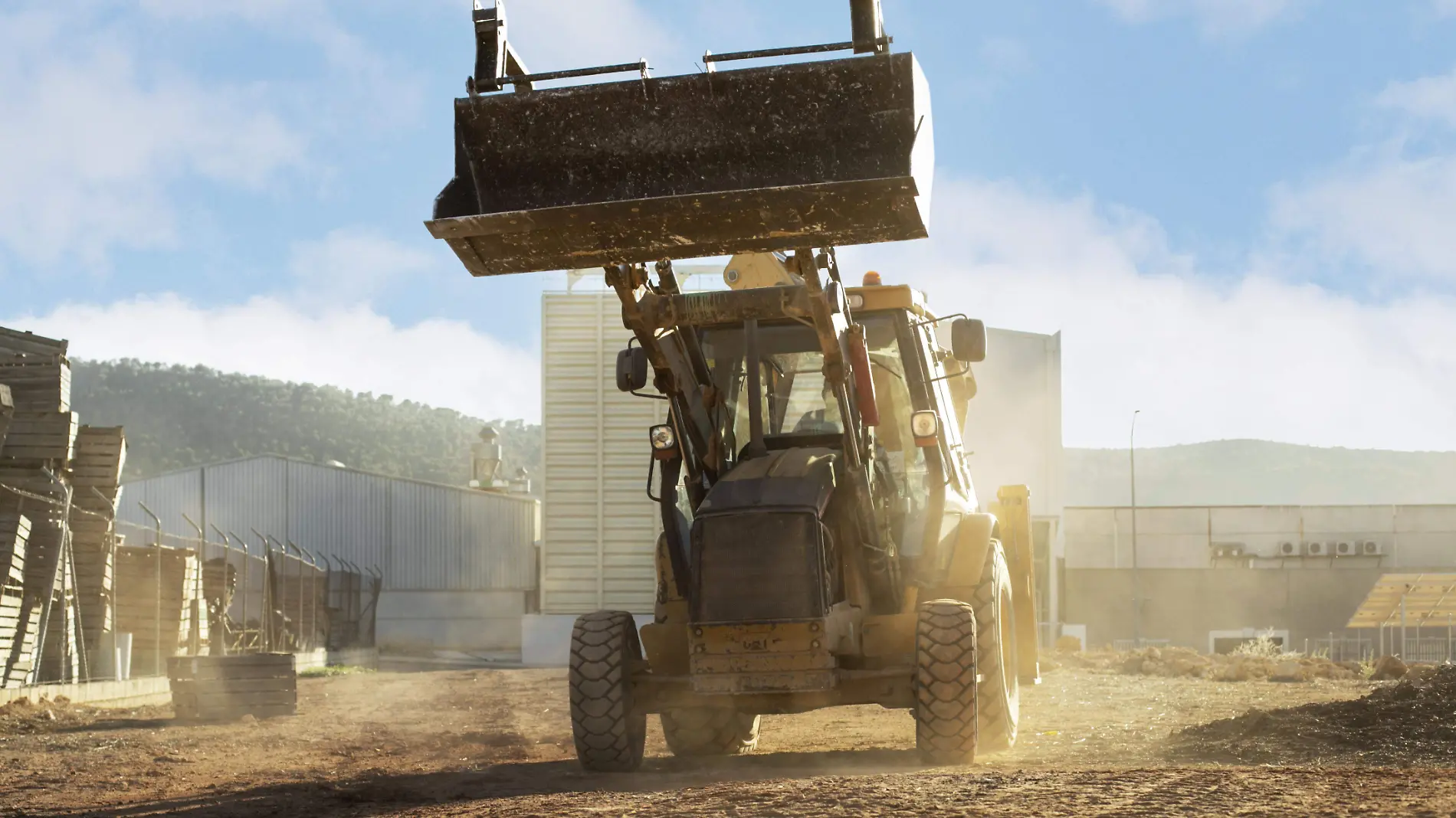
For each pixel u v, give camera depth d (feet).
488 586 232.32
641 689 28.43
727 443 30.22
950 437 32.19
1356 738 27.22
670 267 28.12
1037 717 38.60
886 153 22.44
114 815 24.09
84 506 77.51
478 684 82.33
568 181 23.34
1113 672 67.36
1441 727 27.32
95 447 78.18
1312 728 28.94
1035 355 181.57
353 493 231.09
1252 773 19.61
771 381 30.37
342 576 155.33
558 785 25.50
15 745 41.78
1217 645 186.50
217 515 227.61
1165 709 40.63
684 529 29.07
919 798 17.84
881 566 27.71
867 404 27.30
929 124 23.40
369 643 167.43
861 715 42.42
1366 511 190.60
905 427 30.32
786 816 16.97
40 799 27.27
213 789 28.30
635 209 21.97
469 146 23.43
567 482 162.81
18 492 67.46
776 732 37.45
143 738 43.88
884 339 30.63
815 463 27.63
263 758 35.94
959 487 32.01
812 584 25.77
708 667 26.07
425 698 66.54
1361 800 16.51
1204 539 191.93
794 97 22.62
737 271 33.32
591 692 27.78
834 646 25.99
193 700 52.11
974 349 29.40
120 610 82.28
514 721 48.75
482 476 249.34
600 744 27.86
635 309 26.55
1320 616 189.57
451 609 230.89
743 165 22.89
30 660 68.90
